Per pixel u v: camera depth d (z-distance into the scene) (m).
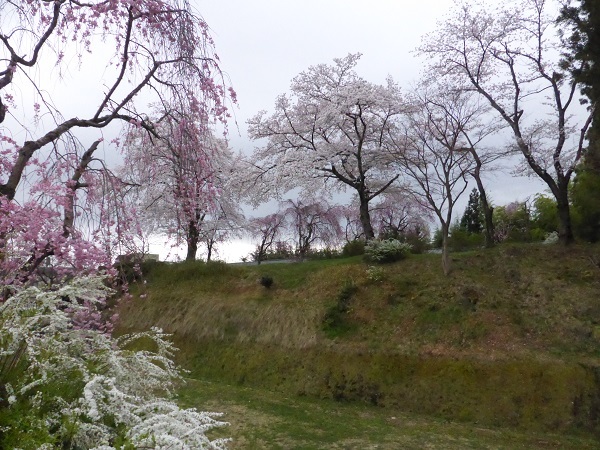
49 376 3.32
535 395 10.22
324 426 9.88
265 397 11.88
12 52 4.99
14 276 4.38
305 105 19.55
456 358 11.62
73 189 5.29
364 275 15.59
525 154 15.61
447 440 9.20
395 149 17.27
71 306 3.70
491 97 16.34
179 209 6.43
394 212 26.47
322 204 26.50
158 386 4.53
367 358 12.41
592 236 15.07
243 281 17.44
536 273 13.70
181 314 16.28
